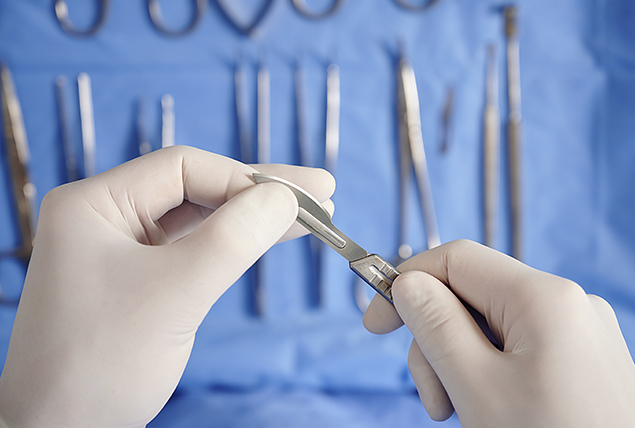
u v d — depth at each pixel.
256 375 1.15
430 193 1.17
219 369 1.15
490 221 1.16
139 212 0.55
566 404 0.42
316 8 1.14
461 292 0.54
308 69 1.14
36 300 0.47
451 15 1.12
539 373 0.44
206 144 1.16
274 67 1.14
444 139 1.16
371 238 1.19
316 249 1.17
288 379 1.16
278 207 0.49
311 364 1.16
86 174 1.15
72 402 0.45
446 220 1.18
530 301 0.47
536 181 1.17
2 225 1.16
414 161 1.14
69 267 0.47
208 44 1.13
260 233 0.48
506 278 0.50
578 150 1.16
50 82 1.13
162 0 1.12
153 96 1.14
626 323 1.15
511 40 1.11
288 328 1.18
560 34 1.12
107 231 0.50
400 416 1.08
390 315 0.60
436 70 1.14
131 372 0.46
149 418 0.50
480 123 1.15
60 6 1.10
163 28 1.12
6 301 1.15
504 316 0.49
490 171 1.15
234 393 1.14
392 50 1.14
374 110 1.15
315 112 1.16
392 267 0.56
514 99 1.13
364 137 1.16
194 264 0.46
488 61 1.13
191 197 0.58
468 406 0.46
